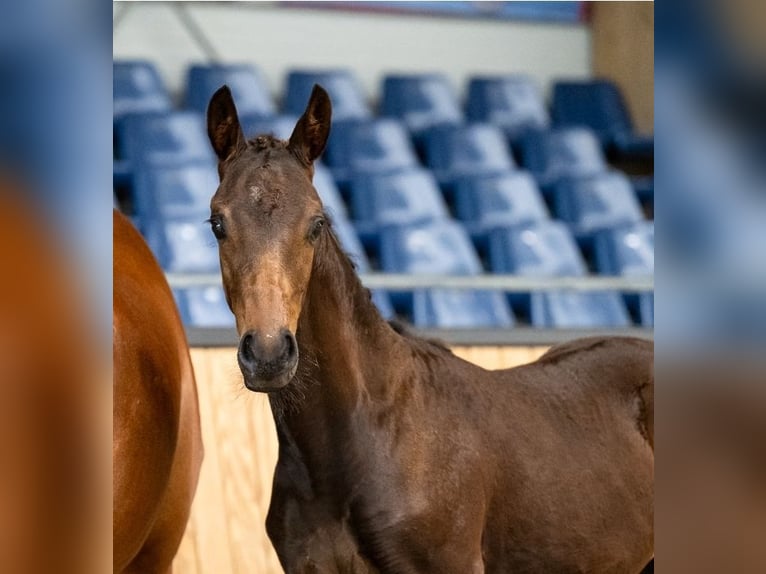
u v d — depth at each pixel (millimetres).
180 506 4754
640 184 15609
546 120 16891
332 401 4547
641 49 17031
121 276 4352
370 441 4605
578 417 5535
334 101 15680
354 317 4668
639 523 5555
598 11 17516
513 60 17297
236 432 6973
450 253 12164
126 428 3867
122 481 3875
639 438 5789
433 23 16922
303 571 4676
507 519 5004
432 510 4633
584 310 10797
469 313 10406
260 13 16000
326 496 4605
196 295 9383
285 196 4156
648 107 16953
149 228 11109
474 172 15117
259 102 15219
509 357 7637
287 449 4652
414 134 15906
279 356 3893
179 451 4668
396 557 4594
